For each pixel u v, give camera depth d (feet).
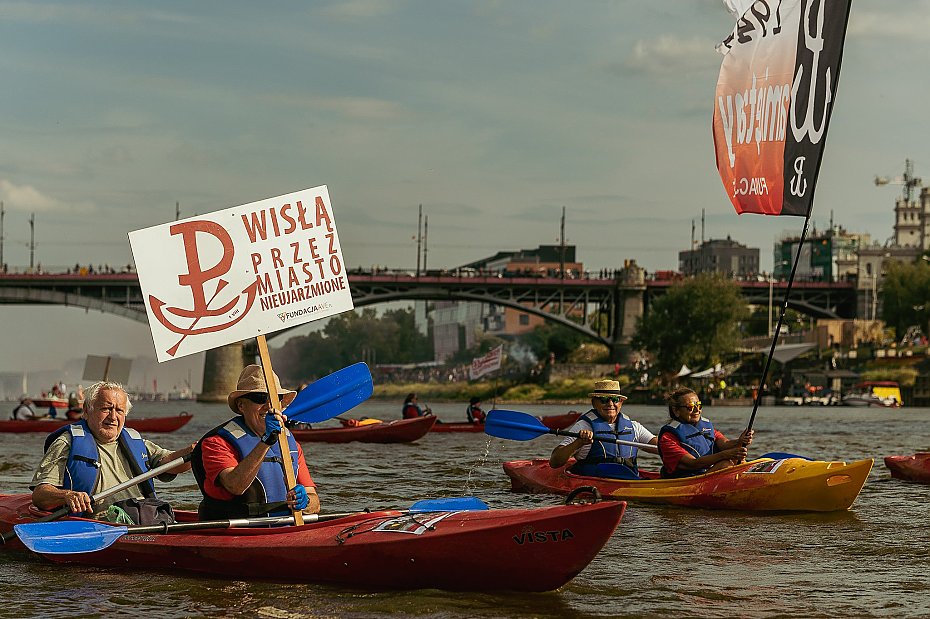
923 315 336.90
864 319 354.33
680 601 26.50
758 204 45.50
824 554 33.37
